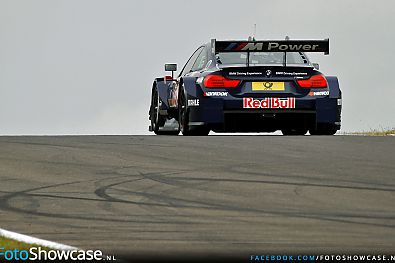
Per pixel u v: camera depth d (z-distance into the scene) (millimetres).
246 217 23750
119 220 23484
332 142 40344
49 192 27672
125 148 38250
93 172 31453
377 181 29109
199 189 27938
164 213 24375
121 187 28375
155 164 33219
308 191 27438
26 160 34656
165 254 19625
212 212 24453
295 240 21000
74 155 36000
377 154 35625
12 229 22438
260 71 48094
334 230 22078
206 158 34844
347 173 30781
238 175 30500
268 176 30266
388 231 21969
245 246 20406
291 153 36188
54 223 23156
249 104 47938
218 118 48094
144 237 21406
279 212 24406
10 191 27938
